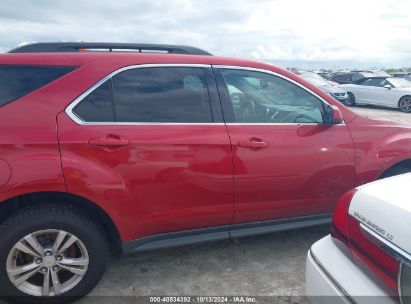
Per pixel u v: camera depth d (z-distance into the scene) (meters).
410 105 14.32
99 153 2.45
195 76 2.85
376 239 1.68
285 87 3.12
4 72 2.45
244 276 2.95
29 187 2.29
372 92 15.44
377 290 1.65
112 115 2.55
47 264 2.43
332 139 3.11
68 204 2.49
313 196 3.13
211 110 2.82
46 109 2.41
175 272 2.99
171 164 2.62
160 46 3.01
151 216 2.66
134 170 2.53
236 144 2.79
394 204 1.68
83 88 2.51
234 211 2.91
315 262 2.01
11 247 2.32
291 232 3.70
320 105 3.21
